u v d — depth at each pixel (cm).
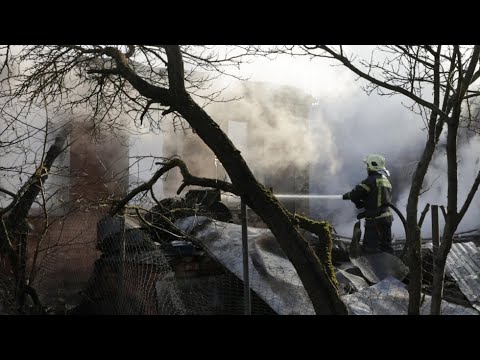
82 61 480
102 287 540
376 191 740
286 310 511
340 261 770
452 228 349
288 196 897
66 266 553
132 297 517
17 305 470
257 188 424
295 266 420
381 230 736
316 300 420
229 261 554
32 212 582
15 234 505
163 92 437
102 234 554
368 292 571
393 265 657
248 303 439
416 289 365
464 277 662
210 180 445
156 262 523
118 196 556
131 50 496
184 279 552
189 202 616
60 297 546
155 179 481
